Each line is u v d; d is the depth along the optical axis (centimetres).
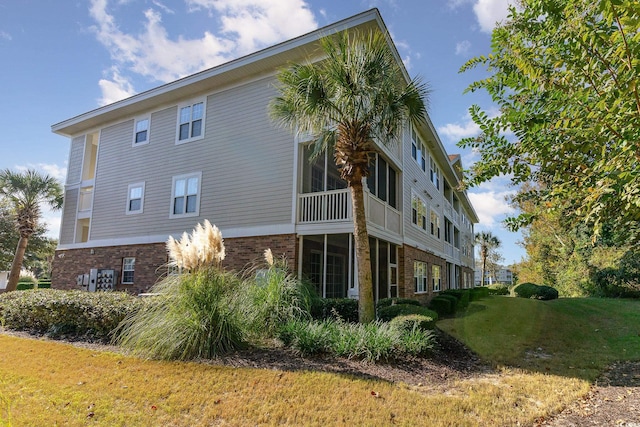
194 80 1187
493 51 278
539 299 1798
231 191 1105
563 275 2080
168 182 1246
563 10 224
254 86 1127
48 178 1600
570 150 227
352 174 724
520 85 255
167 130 1289
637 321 977
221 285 616
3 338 701
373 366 522
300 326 616
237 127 1136
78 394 401
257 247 1018
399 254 1250
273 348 593
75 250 1449
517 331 859
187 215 1173
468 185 296
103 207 1399
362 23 902
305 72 700
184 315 561
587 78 215
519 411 387
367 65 683
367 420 351
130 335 600
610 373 545
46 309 764
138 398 393
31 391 408
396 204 1276
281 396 403
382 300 909
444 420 356
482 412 382
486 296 2052
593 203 203
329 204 952
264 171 1059
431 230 1723
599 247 1512
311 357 552
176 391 412
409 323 636
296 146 1020
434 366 548
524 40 267
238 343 593
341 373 481
